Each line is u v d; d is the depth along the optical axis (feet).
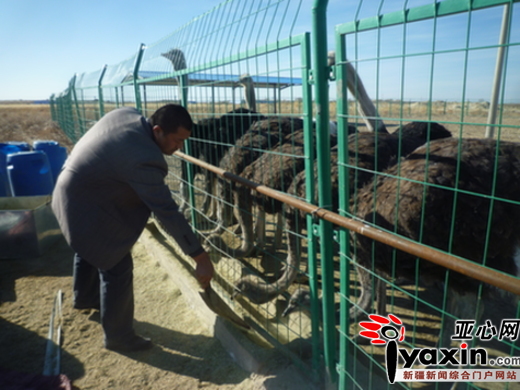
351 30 6.31
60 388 9.70
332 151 12.65
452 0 4.86
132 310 11.05
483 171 8.41
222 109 20.68
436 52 4.96
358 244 9.85
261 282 12.02
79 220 9.70
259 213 15.38
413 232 8.54
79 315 13.03
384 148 12.16
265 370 9.56
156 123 9.59
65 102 62.39
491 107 7.11
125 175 9.16
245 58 9.26
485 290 8.62
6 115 121.19
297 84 8.95
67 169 9.85
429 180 8.46
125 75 22.47
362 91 13.78
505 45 4.33
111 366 10.73
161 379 10.21
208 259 9.61
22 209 19.04
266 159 14.24
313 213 7.49
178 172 20.97
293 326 11.26
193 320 12.64
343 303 7.67
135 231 10.26
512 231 8.39
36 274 16.14
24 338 11.93
